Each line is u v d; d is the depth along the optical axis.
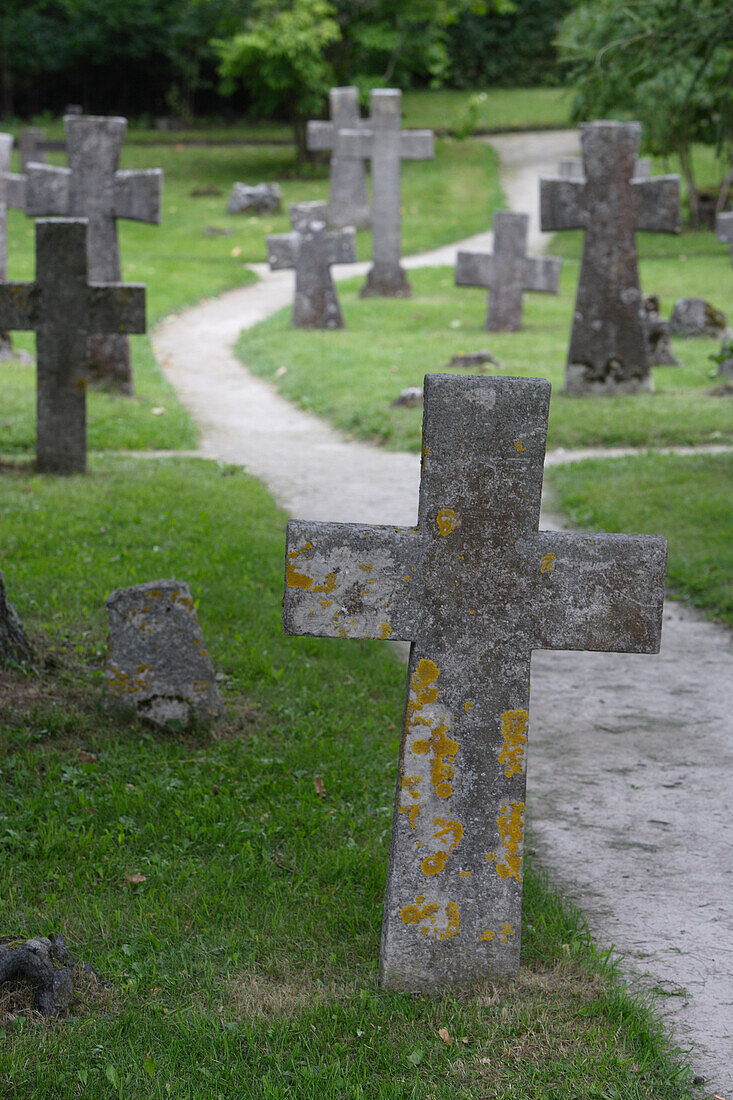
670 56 11.74
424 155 24.97
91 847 4.44
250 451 13.57
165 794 4.92
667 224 15.47
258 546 9.01
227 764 5.32
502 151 46.53
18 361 17.48
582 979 3.75
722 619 8.02
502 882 3.67
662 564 3.62
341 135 25.16
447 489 3.55
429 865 3.65
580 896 4.41
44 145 37.66
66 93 54.50
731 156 12.91
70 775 5.00
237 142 48.53
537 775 5.61
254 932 3.93
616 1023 3.51
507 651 3.62
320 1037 3.37
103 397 15.49
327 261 21.58
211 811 4.75
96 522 9.30
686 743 6.05
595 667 7.29
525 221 20.81
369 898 4.17
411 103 54.75
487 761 3.63
